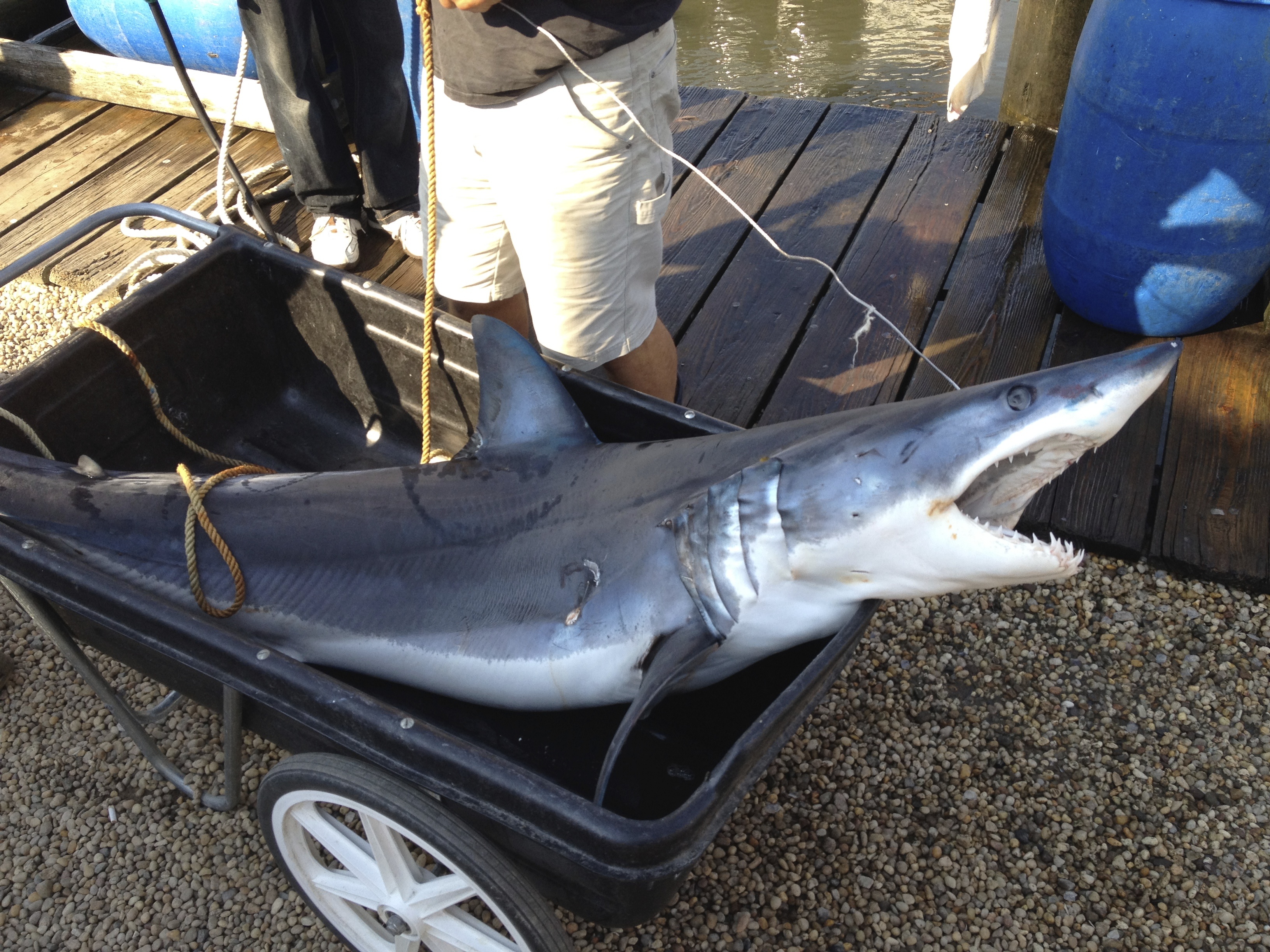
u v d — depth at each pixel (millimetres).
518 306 2850
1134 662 2596
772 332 3500
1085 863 2211
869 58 5781
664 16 2090
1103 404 1499
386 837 1749
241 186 3662
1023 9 4203
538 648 1890
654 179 2303
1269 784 2338
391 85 3535
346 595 2053
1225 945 2072
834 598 1752
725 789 1413
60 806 2369
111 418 2494
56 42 5551
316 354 2740
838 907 2148
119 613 1714
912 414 1646
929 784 2361
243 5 3236
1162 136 2926
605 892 1479
